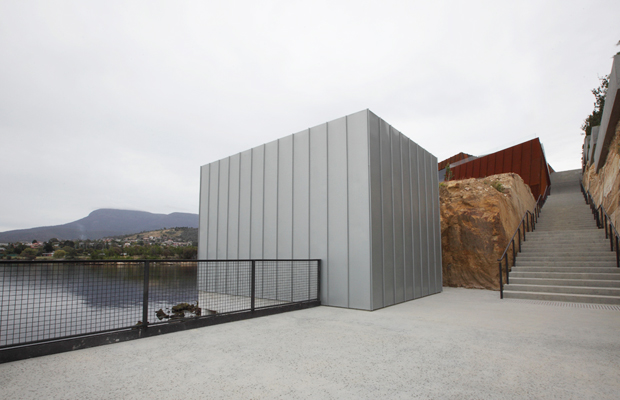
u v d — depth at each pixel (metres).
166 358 3.76
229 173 11.72
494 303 8.50
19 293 3.65
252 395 2.67
